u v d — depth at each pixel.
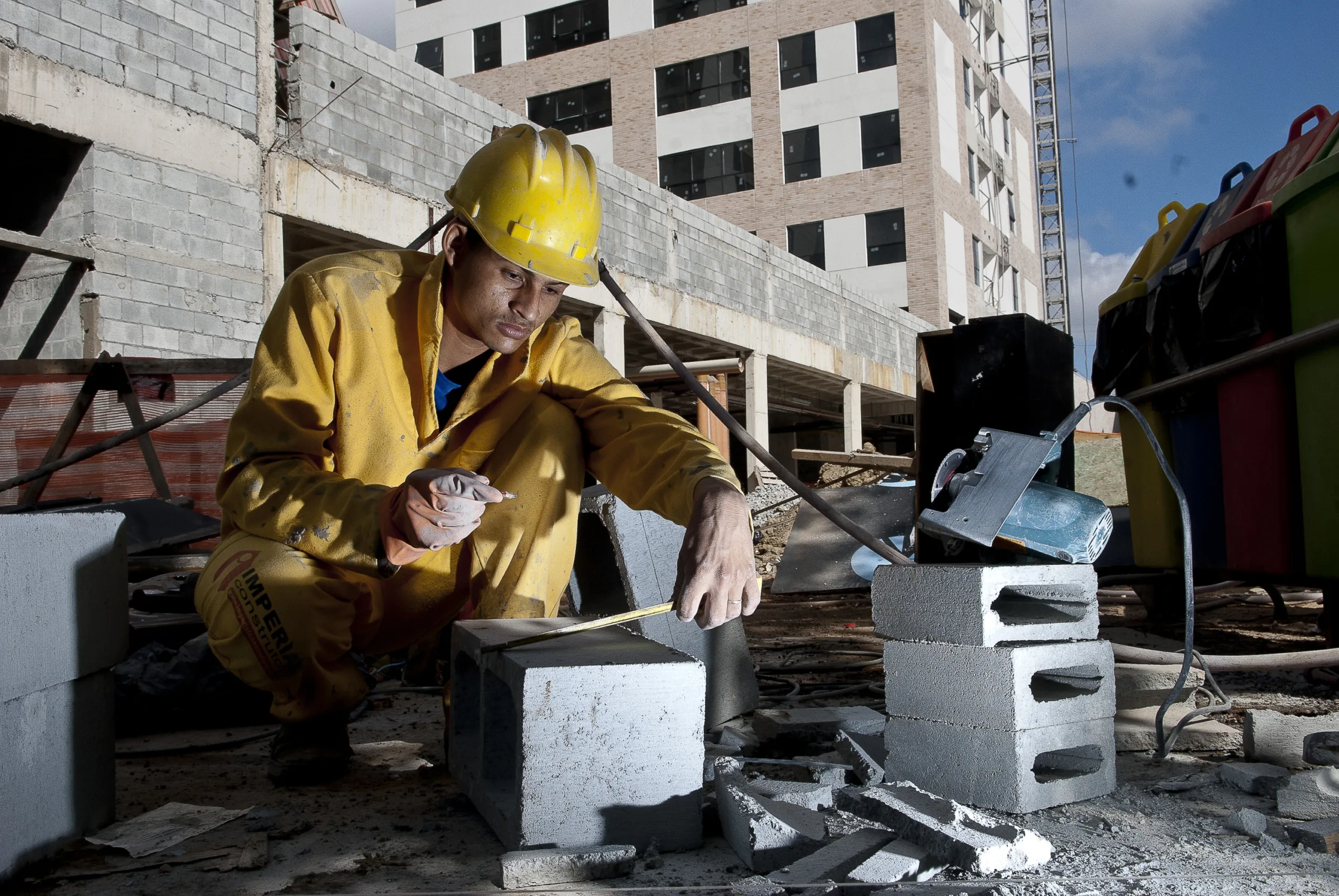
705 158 28.61
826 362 21.14
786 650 4.42
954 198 28.19
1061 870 1.51
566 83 29.97
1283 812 1.77
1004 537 2.05
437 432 2.25
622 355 14.86
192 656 2.91
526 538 2.31
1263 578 3.90
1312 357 3.38
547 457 2.31
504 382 2.28
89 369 6.04
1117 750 2.41
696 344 17.88
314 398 2.10
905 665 2.00
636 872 1.60
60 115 7.67
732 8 28.42
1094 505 2.09
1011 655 1.83
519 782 1.65
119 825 1.86
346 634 2.13
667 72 29.16
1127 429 5.03
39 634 1.65
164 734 2.83
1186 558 2.34
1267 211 3.60
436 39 31.88
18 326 8.26
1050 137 43.72
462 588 2.39
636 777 1.70
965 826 1.58
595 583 3.67
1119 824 1.77
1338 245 3.22
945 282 26.89
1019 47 38.53
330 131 10.05
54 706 1.71
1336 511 3.28
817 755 2.39
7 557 1.56
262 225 9.28
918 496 4.26
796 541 7.73
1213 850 1.61
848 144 27.19
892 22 26.91
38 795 1.65
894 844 1.56
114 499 5.72
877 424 28.39
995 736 1.85
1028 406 3.54
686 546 1.74
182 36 8.64
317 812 1.97
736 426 2.41
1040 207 43.78
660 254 15.90
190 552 4.55
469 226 2.12
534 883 1.53
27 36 7.48
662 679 1.71
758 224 27.97
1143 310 4.72
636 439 2.24
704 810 1.85
